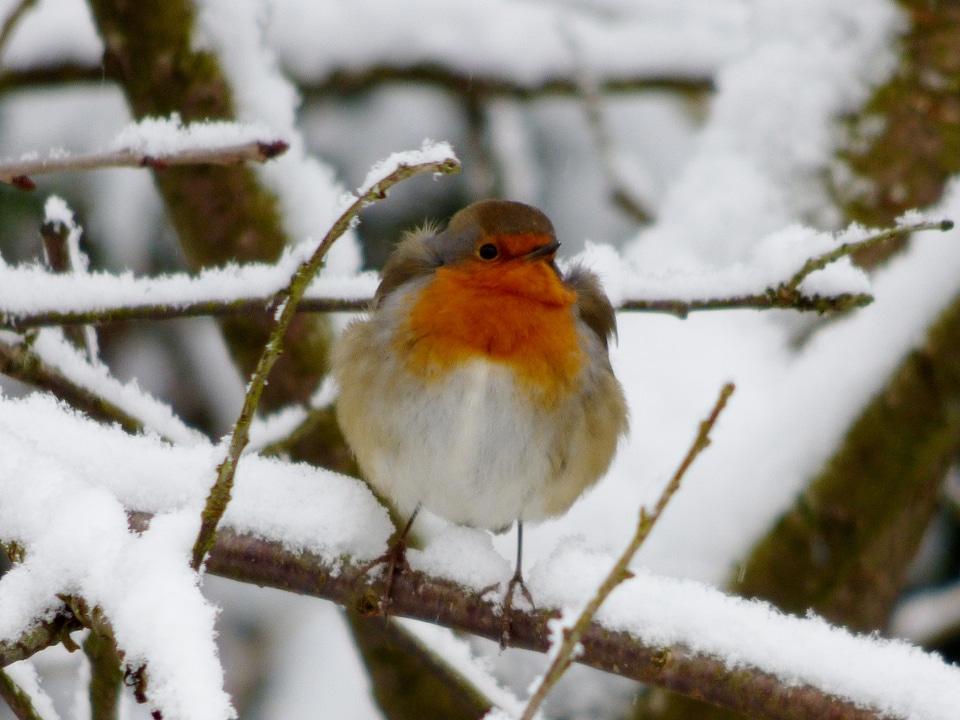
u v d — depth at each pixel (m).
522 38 13.58
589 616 3.92
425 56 13.34
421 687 9.32
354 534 6.34
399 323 7.45
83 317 7.01
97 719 6.98
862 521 8.83
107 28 9.58
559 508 7.79
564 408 7.47
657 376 9.32
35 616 4.95
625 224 13.78
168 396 12.34
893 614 11.72
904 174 9.71
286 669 11.59
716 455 8.96
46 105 12.59
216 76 9.36
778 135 9.91
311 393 9.42
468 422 7.33
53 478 5.32
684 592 5.80
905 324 9.24
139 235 12.32
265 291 7.22
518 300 7.34
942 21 10.05
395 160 4.93
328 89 13.27
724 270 7.46
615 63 13.98
